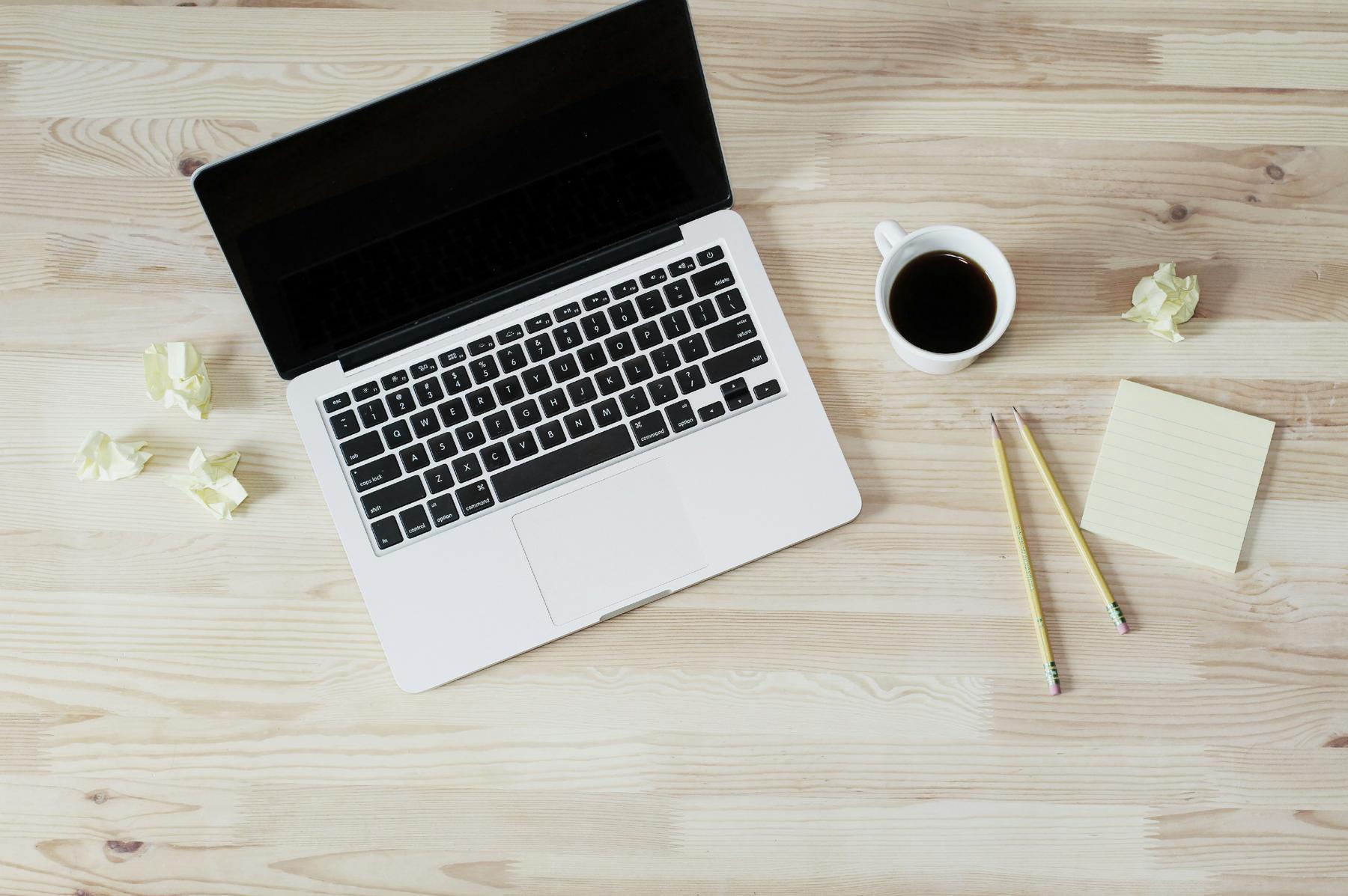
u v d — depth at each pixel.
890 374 0.83
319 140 0.71
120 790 0.81
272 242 0.74
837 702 0.80
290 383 0.80
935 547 0.81
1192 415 0.82
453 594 0.78
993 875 0.79
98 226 0.87
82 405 0.85
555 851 0.80
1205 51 0.88
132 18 0.89
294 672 0.82
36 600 0.83
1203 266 0.85
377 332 0.80
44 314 0.85
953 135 0.87
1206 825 0.79
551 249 0.80
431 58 0.89
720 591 0.81
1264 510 0.81
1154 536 0.81
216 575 0.83
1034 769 0.79
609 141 0.76
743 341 0.80
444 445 0.79
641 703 0.80
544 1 0.89
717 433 0.79
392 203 0.75
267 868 0.80
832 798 0.79
